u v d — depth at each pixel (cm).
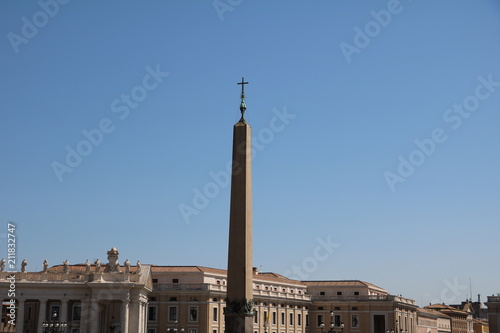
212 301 11275
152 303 11300
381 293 14750
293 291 13425
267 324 11731
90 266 11044
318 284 13888
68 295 9750
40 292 9706
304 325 13225
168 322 11188
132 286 9762
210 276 11769
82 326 9675
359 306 13162
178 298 11238
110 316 10600
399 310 13350
